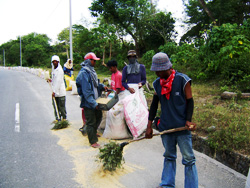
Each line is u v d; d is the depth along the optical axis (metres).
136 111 4.72
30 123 6.11
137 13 23.72
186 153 2.65
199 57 10.91
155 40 25.73
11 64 77.69
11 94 11.24
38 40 69.94
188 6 20.05
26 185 3.13
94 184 3.11
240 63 7.96
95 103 4.08
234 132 4.07
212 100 6.68
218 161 3.80
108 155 3.36
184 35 21.84
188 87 2.58
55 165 3.70
